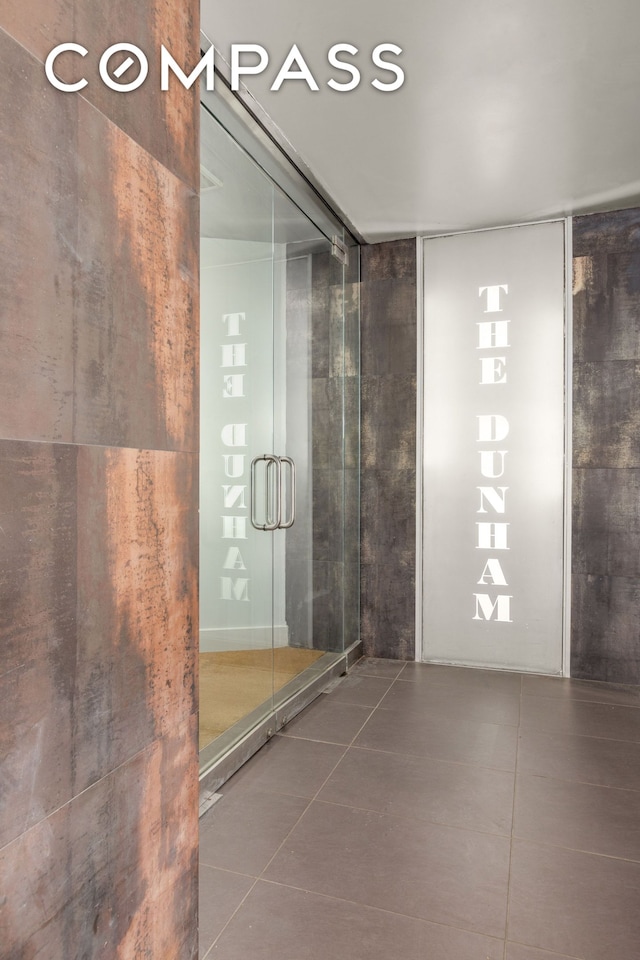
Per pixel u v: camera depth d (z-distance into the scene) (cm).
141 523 99
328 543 350
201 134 218
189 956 114
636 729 287
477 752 262
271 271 277
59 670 82
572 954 153
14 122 73
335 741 273
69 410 83
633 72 228
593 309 354
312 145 279
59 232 81
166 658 106
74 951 85
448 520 385
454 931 160
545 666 367
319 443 335
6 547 73
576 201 338
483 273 376
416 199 335
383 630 399
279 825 207
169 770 107
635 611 348
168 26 106
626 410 348
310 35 211
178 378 109
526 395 369
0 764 73
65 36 82
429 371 388
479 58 221
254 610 266
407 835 202
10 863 74
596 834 203
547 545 365
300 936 158
